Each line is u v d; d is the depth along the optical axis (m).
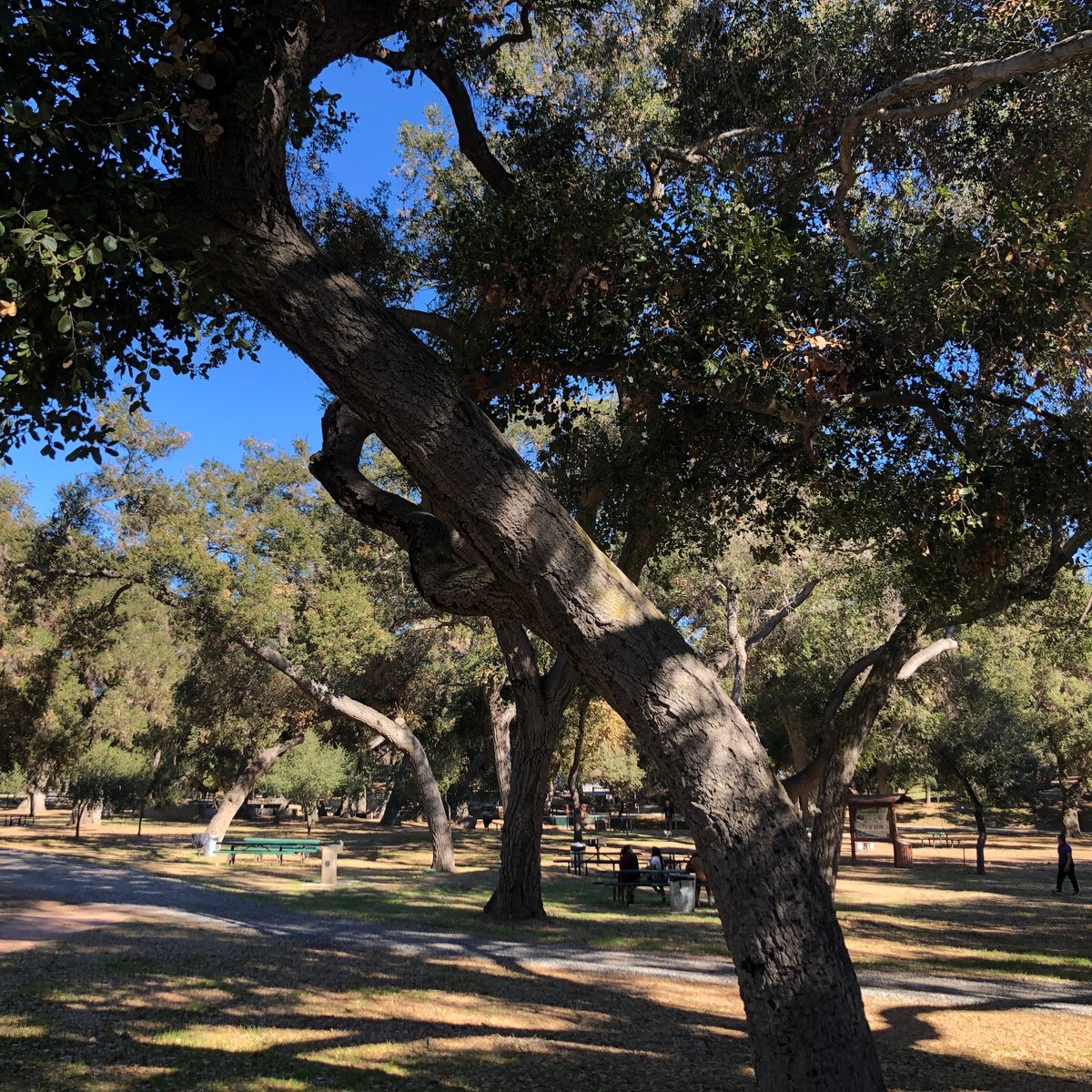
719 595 30.42
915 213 10.80
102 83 4.34
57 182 4.09
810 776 19.38
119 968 10.38
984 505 8.45
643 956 13.02
